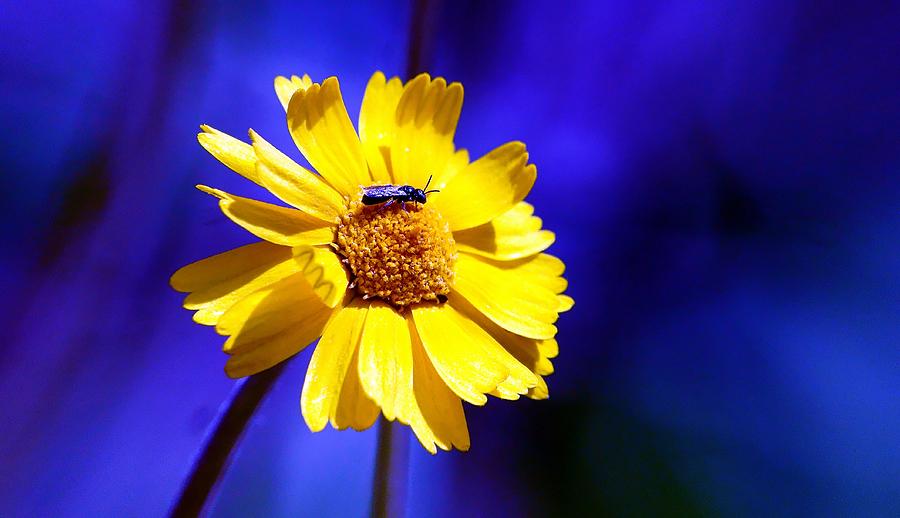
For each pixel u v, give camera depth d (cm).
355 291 19
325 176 19
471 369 18
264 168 18
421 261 19
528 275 19
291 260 18
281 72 23
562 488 23
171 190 22
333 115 19
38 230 21
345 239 19
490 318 19
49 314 21
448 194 19
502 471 23
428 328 19
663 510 23
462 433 18
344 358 18
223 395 22
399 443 20
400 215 19
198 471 18
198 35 22
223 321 18
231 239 22
